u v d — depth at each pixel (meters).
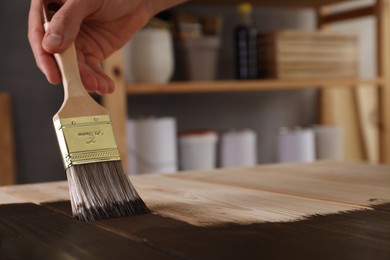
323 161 1.51
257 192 1.06
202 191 1.08
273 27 2.56
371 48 2.81
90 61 1.20
